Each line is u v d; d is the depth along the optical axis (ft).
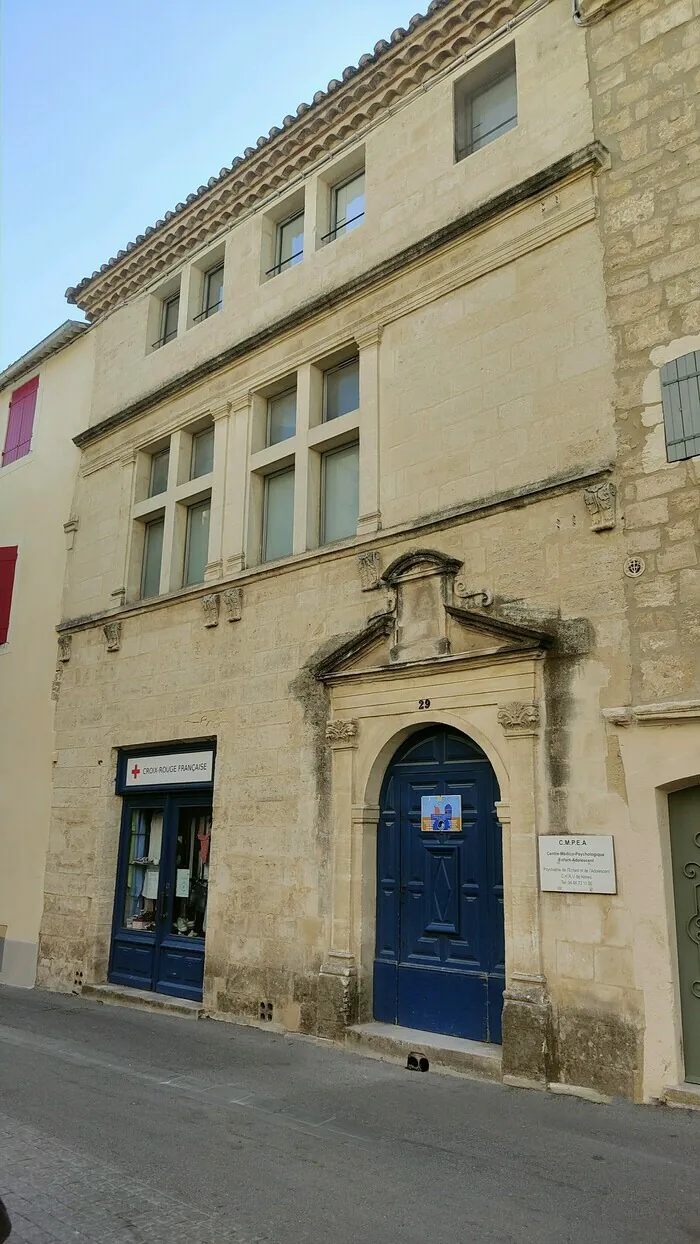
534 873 23.41
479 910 25.61
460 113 32.45
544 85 28.94
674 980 21.01
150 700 38.50
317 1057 25.84
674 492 23.03
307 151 37.27
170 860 37.04
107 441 45.80
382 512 30.53
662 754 21.88
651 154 25.59
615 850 22.25
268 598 34.01
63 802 42.50
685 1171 16.28
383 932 27.86
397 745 28.55
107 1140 18.12
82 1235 13.34
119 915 38.93
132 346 46.03
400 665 27.73
